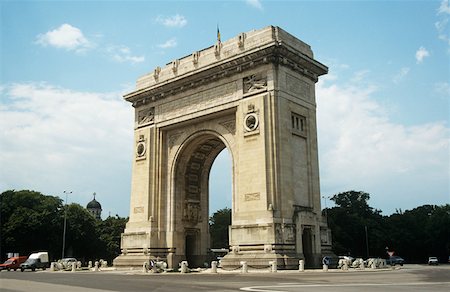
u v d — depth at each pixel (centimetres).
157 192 6988
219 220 18100
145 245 6744
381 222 15088
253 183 5644
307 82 6356
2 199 12494
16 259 8938
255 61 5916
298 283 3262
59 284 3488
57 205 13275
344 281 3422
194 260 7100
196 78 6631
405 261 14838
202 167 7475
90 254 14125
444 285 2995
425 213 16825
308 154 6112
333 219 14050
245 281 3588
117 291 2758
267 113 5709
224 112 6291
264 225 5359
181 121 6838
